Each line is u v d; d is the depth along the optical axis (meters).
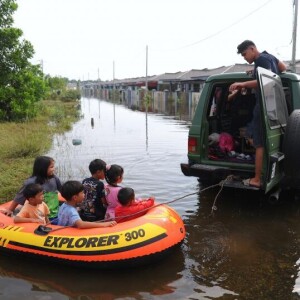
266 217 5.82
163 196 6.89
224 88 7.00
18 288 3.87
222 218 5.79
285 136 5.66
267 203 6.45
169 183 7.75
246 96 6.94
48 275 4.13
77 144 12.54
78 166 9.13
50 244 4.26
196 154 6.37
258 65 6.00
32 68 19.83
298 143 5.54
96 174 5.03
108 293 3.78
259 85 5.16
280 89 6.09
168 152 11.28
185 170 6.36
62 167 8.98
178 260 4.45
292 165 5.62
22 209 4.77
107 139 13.98
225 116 7.20
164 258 4.42
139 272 4.19
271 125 5.55
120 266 4.16
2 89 17.61
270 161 5.36
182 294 3.74
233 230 5.33
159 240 4.30
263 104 5.20
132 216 4.79
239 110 6.98
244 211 6.09
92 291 3.81
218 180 6.20
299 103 6.30
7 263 4.41
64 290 3.83
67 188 4.50
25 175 8.00
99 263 4.12
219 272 4.17
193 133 6.37
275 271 4.18
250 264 4.34
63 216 4.54
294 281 3.96
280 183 5.97
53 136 14.41
